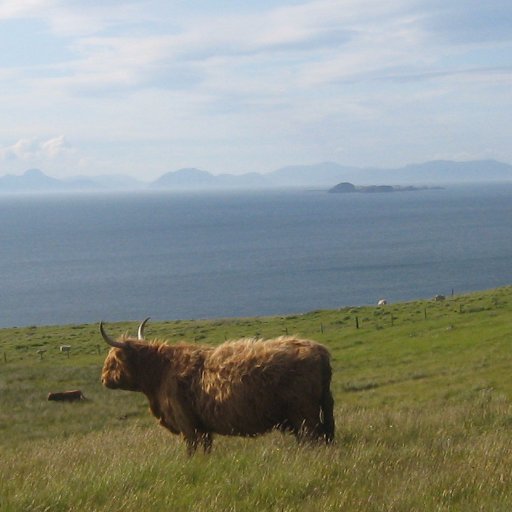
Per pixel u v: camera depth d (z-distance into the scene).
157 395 12.71
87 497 8.01
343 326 54.09
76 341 60.69
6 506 7.59
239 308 118.19
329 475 8.70
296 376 11.31
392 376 33.94
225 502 7.68
